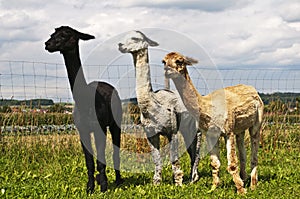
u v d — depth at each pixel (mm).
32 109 13102
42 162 11914
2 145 12227
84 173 9828
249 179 9398
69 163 11406
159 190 8039
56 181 9031
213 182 8406
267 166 11438
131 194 7789
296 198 7707
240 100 8266
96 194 7746
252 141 8797
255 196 7789
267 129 14812
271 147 13930
